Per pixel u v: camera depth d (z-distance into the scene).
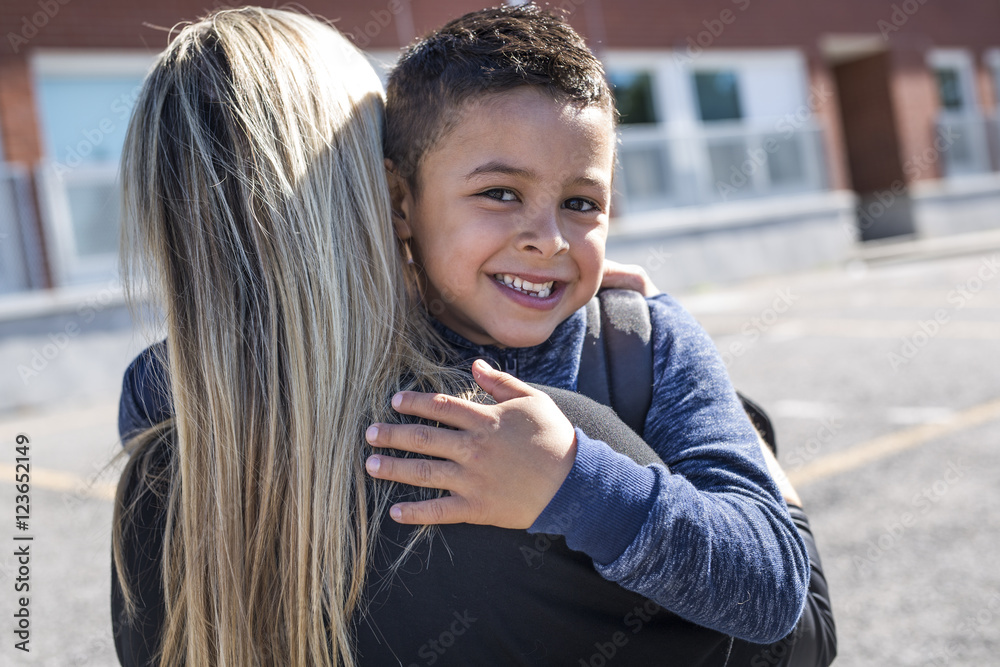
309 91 0.90
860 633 2.47
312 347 0.81
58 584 3.16
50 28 8.53
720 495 0.81
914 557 2.90
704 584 0.74
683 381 0.93
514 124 0.92
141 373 0.98
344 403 0.81
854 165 15.99
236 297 0.84
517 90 0.93
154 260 0.89
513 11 1.04
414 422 0.79
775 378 5.94
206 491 0.82
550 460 0.75
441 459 0.77
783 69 13.93
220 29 0.95
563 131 0.93
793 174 13.55
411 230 1.05
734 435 0.88
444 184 0.96
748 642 0.85
